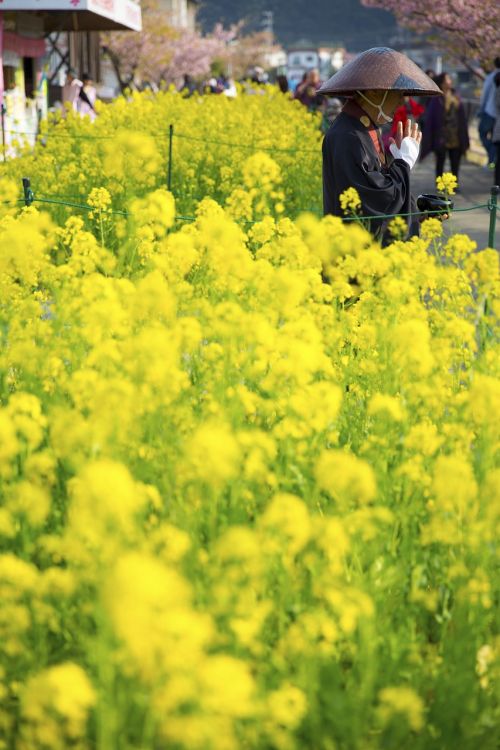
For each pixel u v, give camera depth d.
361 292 9.77
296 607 5.13
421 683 5.00
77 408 6.43
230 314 6.93
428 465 6.30
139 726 4.23
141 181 17.25
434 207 11.06
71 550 4.72
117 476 4.32
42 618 4.78
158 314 7.82
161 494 5.89
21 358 7.17
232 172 19.48
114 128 24.80
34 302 8.26
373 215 10.02
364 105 10.10
